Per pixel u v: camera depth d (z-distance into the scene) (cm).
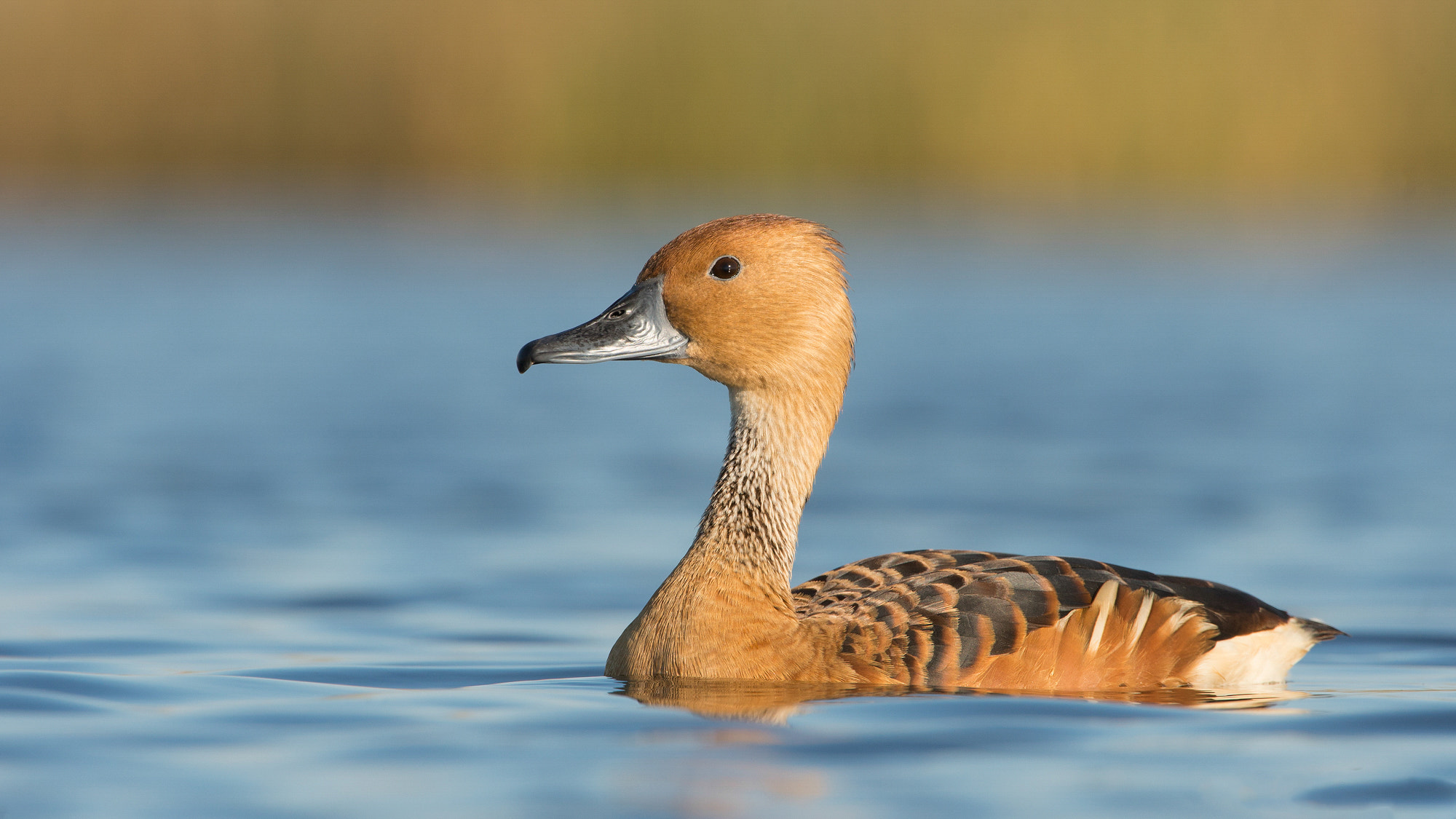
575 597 1255
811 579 1043
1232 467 1791
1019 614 919
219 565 1345
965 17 4303
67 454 1859
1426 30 4203
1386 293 3275
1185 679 937
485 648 1080
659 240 3603
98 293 3219
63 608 1184
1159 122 4225
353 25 4178
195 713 867
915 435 2050
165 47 4097
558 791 712
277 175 4147
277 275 3431
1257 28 4219
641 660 963
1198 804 697
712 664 939
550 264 3438
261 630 1127
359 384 2430
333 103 4166
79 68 4059
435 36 4194
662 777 732
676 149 4266
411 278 3366
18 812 692
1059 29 4262
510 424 2161
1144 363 2608
